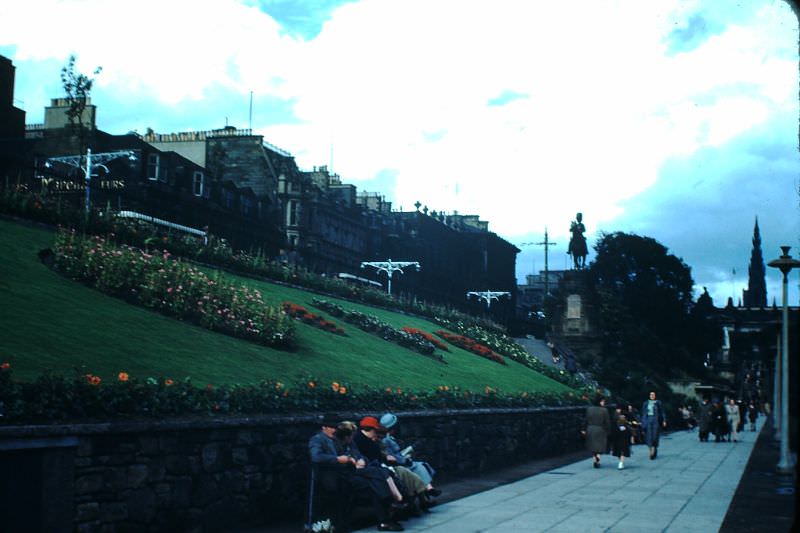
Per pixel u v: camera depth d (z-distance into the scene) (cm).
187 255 3080
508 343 5178
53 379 1021
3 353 1222
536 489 1825
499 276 12400
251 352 2019
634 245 9706
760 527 1288
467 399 2328
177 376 1480
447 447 2016
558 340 6856
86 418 1009
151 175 6069
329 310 3391
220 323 2127
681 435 4672
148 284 2097
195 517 1141
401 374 2630
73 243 2166
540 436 2855
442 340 4253
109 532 1001
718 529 1264
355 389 1841
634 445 3603
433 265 10512
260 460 1284
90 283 2031
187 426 1123
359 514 1370
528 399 2947
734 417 4219
